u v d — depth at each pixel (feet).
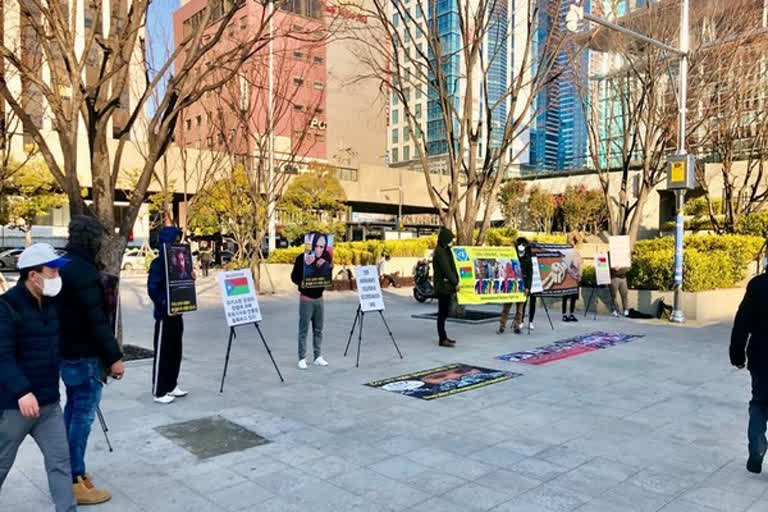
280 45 68.64
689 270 44.62
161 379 21.34
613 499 13.41
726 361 29.01
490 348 32.45
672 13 53.06
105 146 26.03
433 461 15.74
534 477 14.66
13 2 31.48
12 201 104.06
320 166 136.67
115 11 26.16
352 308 52.60
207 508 12.98
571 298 43.47
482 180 45.29
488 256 36.45
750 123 64.49
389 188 187.73
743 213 67.67
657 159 59.36
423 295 56.59
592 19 36.96
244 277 24.88
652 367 27.61
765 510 12.90
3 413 10.68
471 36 49.67
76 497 13.06
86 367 13.30
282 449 16.66
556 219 135.03
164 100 26.43
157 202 99.55
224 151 69.31
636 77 60.39
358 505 13.09
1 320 10.55
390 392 23.02
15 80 43.98
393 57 48.42
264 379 25.22
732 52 54.90
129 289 73.92
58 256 11.23
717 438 17.71
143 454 16.26
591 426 18.79
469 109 43.96
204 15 26.66
